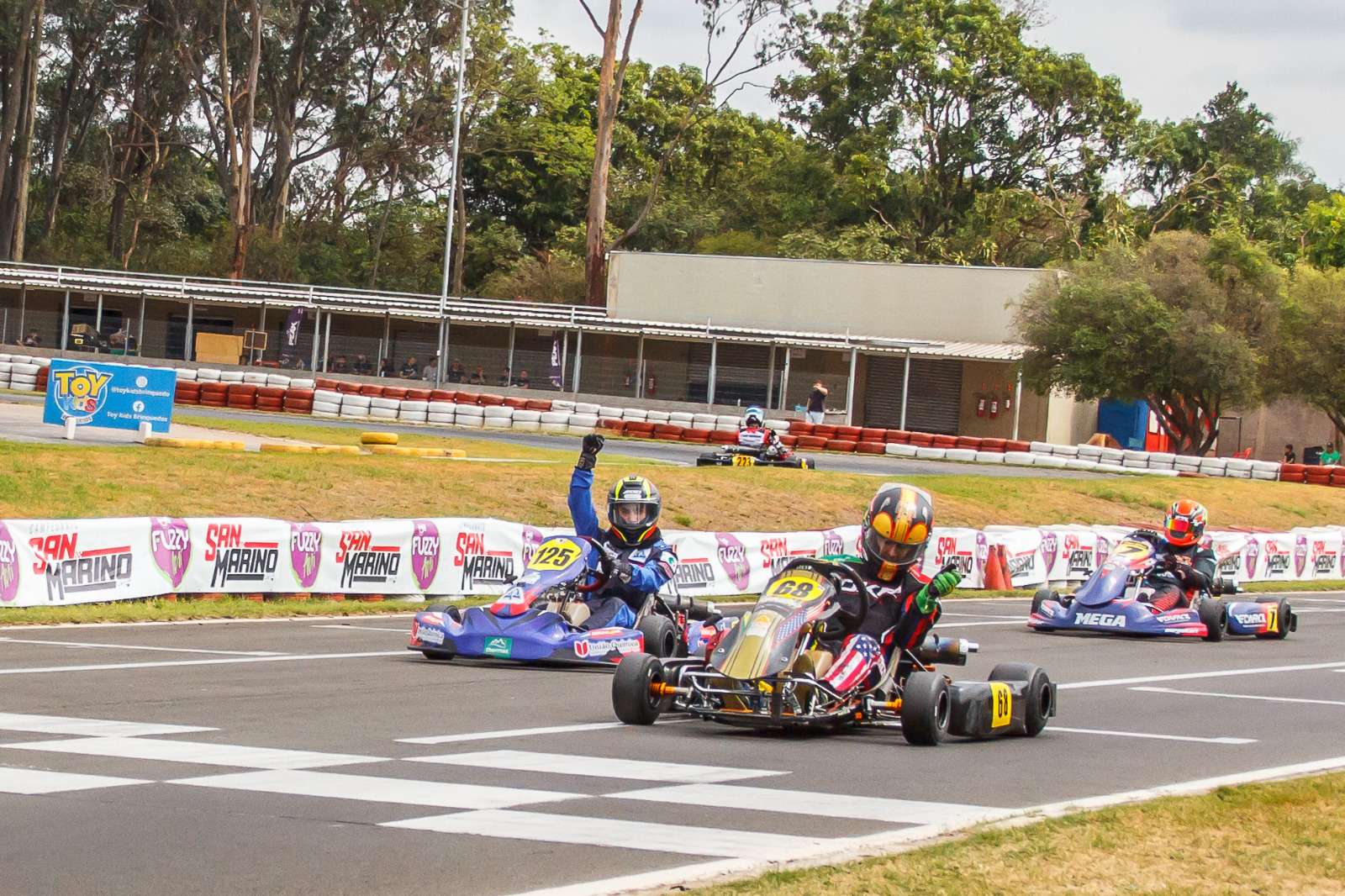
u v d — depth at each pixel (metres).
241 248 159.88
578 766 17.98
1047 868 13.35
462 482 56.84
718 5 146.00
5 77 173.12
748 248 176.88
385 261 189.38
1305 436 153.25
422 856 13.12
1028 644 37.72
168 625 33.34
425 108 174.88
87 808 14.55
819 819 15.25
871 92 175.50
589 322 126.69
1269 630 41.75
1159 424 143.88
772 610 21.45
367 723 20.92
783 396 118.94
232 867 12.57
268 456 55.75
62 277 134.25
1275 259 168.50
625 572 29.31
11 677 24.05
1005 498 74.88
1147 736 23.03
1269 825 15.75
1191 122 199.38
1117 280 114.44
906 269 129.00
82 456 50.62
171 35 168.50
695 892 12.04
